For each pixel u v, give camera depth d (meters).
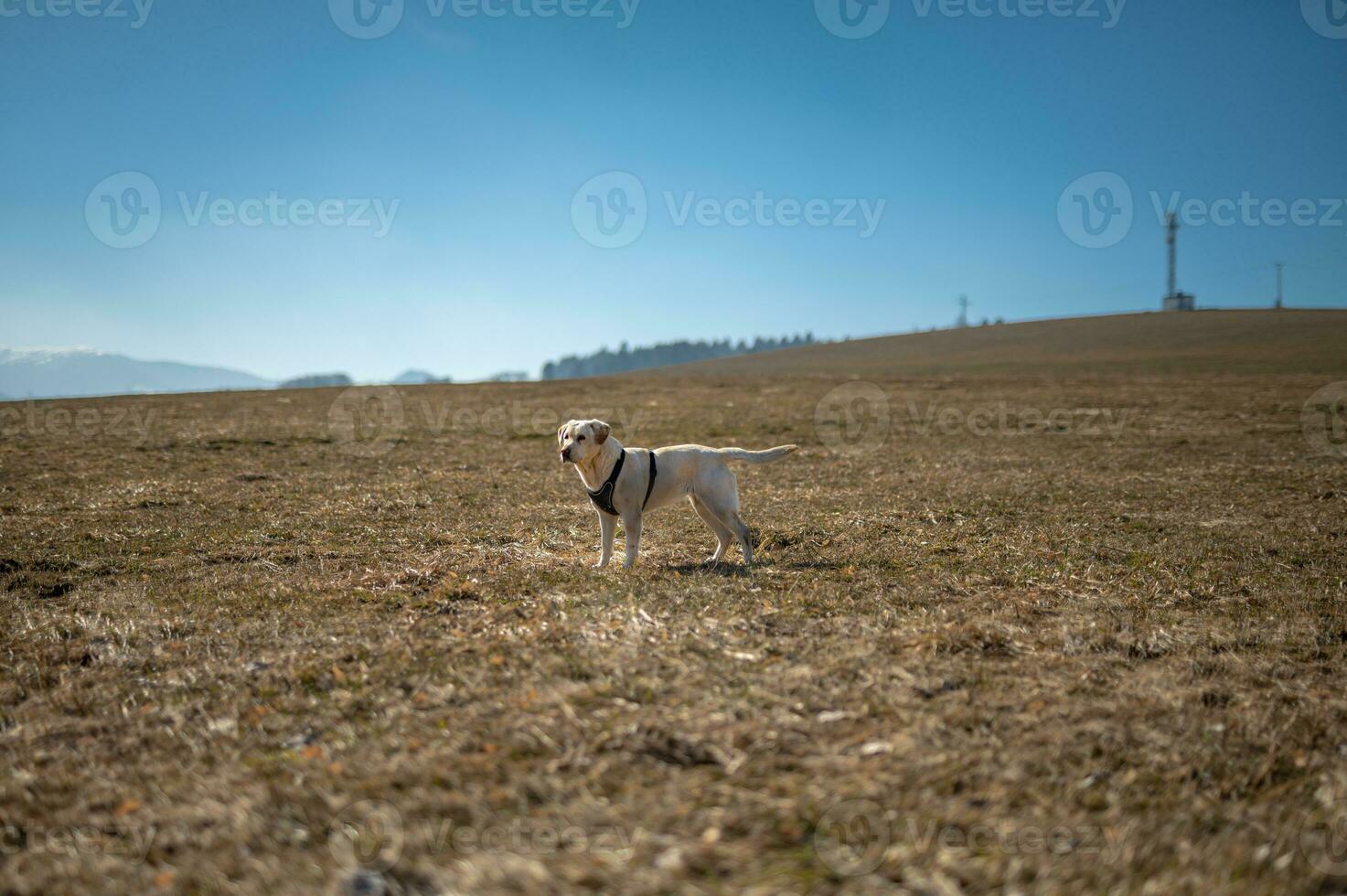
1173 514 11.39
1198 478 14.64
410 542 9.63
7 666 5.52
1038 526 10.59
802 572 7.96
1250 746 4.32
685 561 8.77
